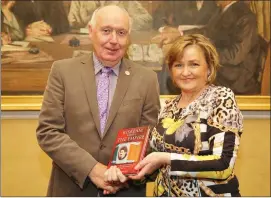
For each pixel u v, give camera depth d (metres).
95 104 2.27
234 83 3.64
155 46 3.58
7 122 3.55
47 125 2.24
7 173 3.59
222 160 1.77
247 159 3.78
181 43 1.96
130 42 3.54
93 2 3.51
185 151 1.87
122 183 2.13
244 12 3.61
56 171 2.36
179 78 1.98
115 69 2.35
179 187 1.90
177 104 2.07
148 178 2.28
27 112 3.52
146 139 2.05
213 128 1.82
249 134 3.76
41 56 3.49
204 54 1.96
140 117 2.33
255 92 3.67
